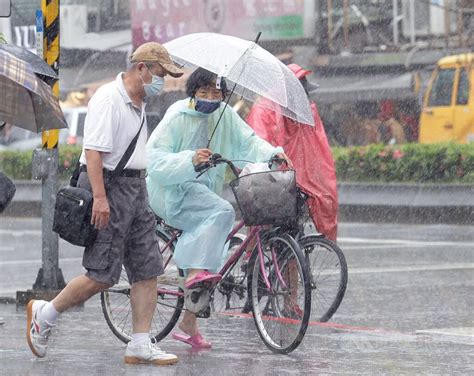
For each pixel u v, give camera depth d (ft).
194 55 62.44
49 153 82.33
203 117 64.23
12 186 57.00
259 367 57.72
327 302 74.64
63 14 233.55
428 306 85.51
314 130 75.87
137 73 56.70
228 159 64.44
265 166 61.57
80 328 71.51
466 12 206.08
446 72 205.57
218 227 62.80
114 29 230.27
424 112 207.31
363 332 71.36
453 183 175.11
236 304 78.43
